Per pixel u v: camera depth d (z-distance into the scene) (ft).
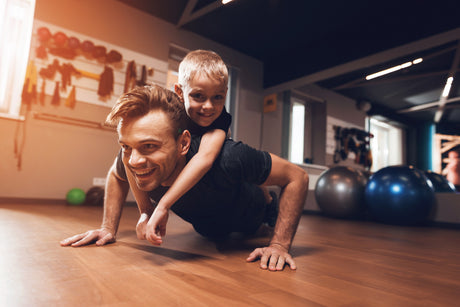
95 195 11.27
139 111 2.48
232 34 15.06
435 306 2.04
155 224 2.47
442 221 9.49
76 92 11.72
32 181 10.79
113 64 12.67
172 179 2.98
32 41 10.89
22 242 3.57
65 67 11.41
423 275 2.99
